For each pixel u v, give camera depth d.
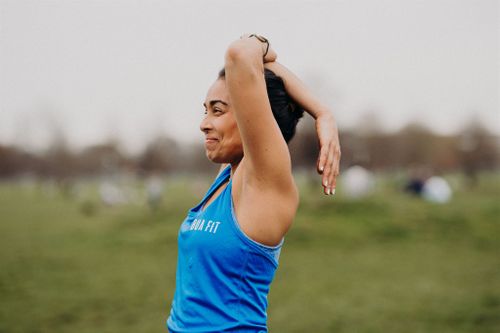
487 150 55.03
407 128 70.06
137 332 6.22
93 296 8.11
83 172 91.38
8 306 7.48
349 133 35.34
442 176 54.06
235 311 1.57
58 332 6.23
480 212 17.17
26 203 30.67
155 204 24.27
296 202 1.65
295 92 1.78
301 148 25.83
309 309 7.34
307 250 12.79
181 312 1.63
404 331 6.21
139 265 11.00
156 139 78.44
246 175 1.60
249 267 1.57
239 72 1.51
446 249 12.77
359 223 15.82
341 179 32.69
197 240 1.62
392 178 47.06
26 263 11.20
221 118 1.71
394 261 11.32
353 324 6.55
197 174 80.75
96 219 20.56
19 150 88.75
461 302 7.59
